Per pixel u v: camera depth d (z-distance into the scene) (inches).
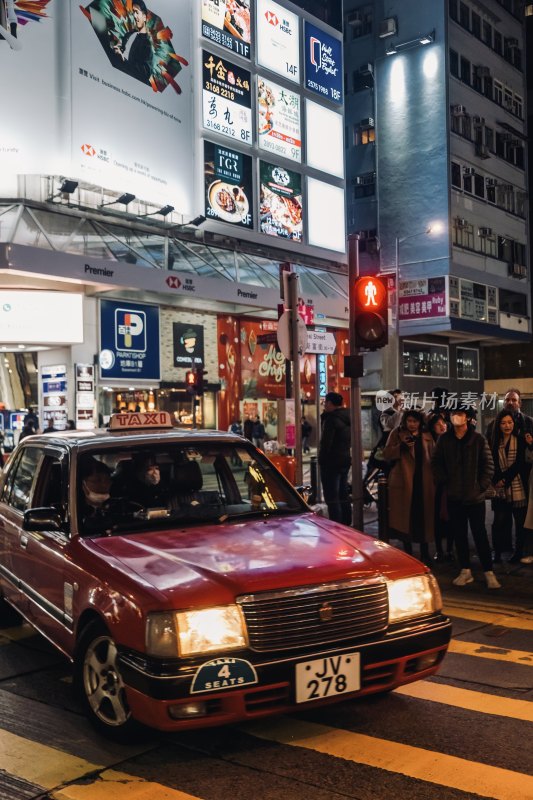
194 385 788.6
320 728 155.6
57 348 901.2
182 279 917.2
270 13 1159.6
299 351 382.0
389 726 156.0
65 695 180.5
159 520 178.5
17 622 250.1
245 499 195.2
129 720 145.3
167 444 197.5
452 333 1371.8
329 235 1257.4
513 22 1525.6
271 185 1149.7
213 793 129.3
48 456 211.0
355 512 323.9
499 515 324.8
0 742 152.5
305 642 139.6
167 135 978.7
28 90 822.5
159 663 132.4
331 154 1270.9
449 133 1300.4
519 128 1536.7
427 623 152.8
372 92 1384.1
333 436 382.3
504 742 147.0
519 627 230.2
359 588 145.9
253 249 1120.8
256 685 134.8
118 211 922.1
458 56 1338.6
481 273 1382.9
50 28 834.8
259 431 1020.5
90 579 156.8
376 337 318.7
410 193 1330.0
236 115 1091.9
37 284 843.4
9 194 831.7
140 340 962.7
